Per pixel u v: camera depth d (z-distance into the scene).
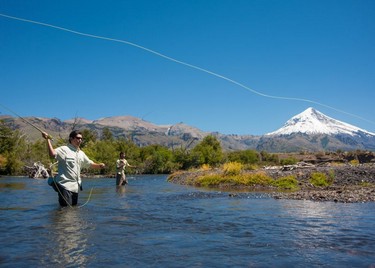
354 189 15.62
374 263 4.49
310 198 12.45
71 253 4.87
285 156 107.88
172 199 12.38
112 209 9.32
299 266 4.36
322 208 9.76
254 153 88.12
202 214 8.54
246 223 7.30
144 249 5.12
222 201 11.70
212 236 6.02
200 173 28.33
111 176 51.19
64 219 7.57
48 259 4.59
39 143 62.69
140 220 7.57
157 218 7.87
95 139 76.44
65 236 5.91
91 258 4.65
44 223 7.08
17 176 45.66
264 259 4.66
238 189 18.44
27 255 4.77
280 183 19.73
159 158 69.25
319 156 82.38
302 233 6.29
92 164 10.61
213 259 4.64
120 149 72.50
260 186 20.19
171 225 7.01
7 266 4.30
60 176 9.91
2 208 9.36
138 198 12.67
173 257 4.72
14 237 5.80
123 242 5.53
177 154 75.00
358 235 6.12
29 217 7.83
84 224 7.02
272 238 5.88
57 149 9.91
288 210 9.33
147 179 35.66
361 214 8.59
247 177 21.17
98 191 16.38
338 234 6.20
